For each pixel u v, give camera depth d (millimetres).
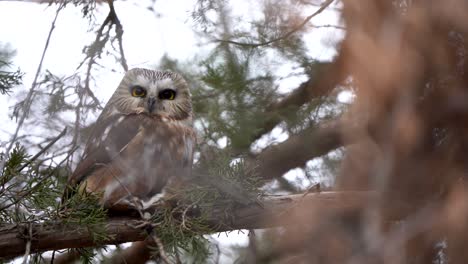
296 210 10086
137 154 11328
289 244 12359
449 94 12250
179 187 9672
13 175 8336
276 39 11852
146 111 12062
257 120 12172
